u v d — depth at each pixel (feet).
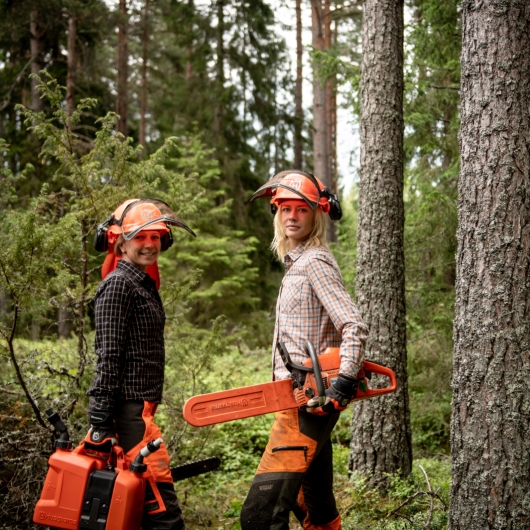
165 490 8.32
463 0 9.15
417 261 22.68
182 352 14.07
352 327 7.75
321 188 8.74
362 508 12.69
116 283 8.30
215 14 45.29
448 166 25.05
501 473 8.40
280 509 7.87
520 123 8.59
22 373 11.96
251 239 39.42
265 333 38.42
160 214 8.92
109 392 8.04
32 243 10.55
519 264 8.49
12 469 11.75
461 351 8.84
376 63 14.58
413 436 20.94
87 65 41.39
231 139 45.75
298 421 8.02
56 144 12.65
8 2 34.50
